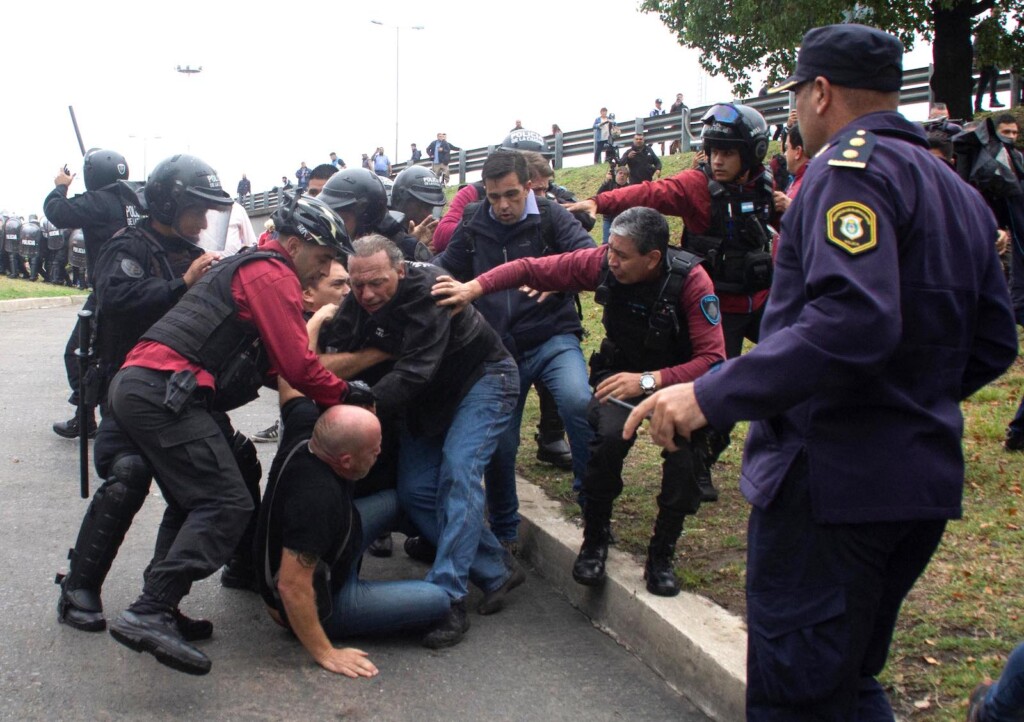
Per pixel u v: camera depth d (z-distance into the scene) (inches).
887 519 81.9
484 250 183.6
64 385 362.0
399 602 144.5
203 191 160.4
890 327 76.0
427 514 159.8
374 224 197.6
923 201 81.6
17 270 1018.1
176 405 131.6
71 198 232.7
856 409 82.8
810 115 89.7
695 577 154.1
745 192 180.5
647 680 138.8
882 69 86.6
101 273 158.9
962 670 122.0
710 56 732.7
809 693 84.6
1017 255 221.5
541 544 179.0
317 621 137.1
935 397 83.7
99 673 133.6
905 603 139.7
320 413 146.1
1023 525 164.1
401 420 160.9
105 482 145.8
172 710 124.7
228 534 134.3
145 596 128.8
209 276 139.9
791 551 85.4
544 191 224.1
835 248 78.2
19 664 135.0
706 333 148.2
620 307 152.3
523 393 181.8
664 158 821.9
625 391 143.3
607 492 153.1
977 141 222.1
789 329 79.0
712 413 79.6
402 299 148.2
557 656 145.9
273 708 126.4
